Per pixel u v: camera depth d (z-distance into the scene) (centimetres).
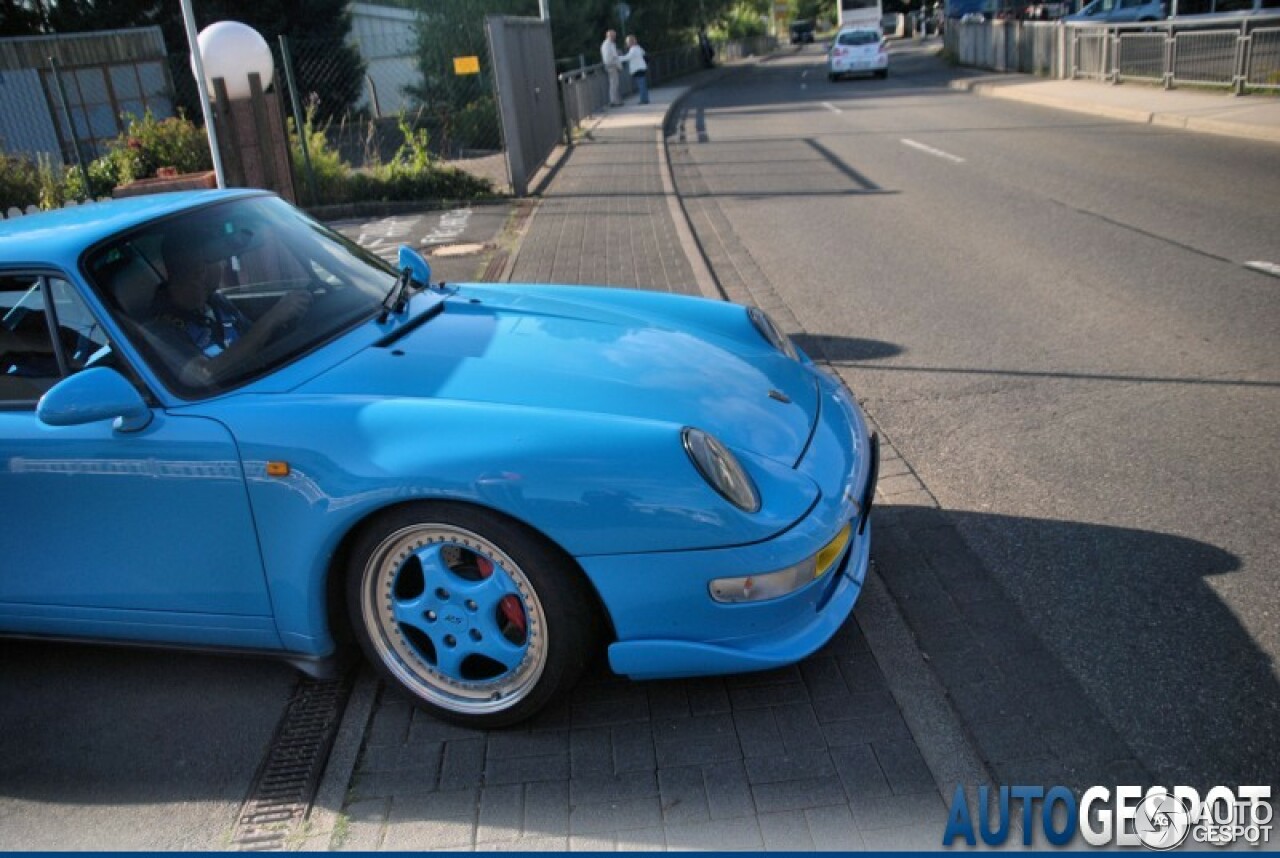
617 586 256
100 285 291
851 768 258
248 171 1170
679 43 4653
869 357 584
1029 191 1075
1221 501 383
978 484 413
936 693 284
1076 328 608
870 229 952
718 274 813
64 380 264
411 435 262
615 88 2725
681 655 262
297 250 352
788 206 1112
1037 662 296
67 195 1296
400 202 1272
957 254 823
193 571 288
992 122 1731
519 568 259
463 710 281
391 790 262
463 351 316
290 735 289
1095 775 252
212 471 273
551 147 1712
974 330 620
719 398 303
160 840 252
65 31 2366
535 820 248
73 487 287
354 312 337
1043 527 374
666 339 343
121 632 307
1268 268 708
